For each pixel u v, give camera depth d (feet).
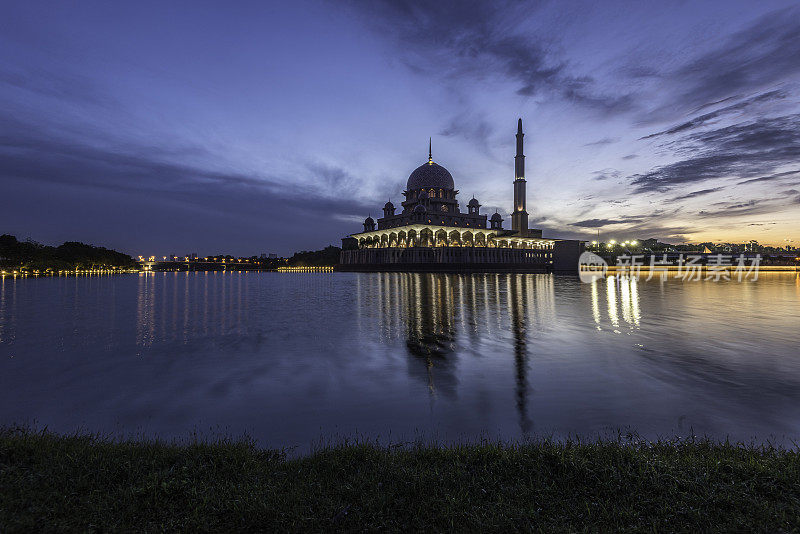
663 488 21.66
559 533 18.20
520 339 75.15
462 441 32.19
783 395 43.19
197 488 22.30
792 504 20.03
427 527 19.02
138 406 42.50
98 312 126.72
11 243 489.26
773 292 180.14
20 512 19.71
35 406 42.70
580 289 204.23
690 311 113.80
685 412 38.55
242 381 51.11
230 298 178.50
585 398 42.80
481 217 645.51
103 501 20.94
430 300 151.74
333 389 47.34
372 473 24.18
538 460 25.23
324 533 18.66
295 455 30.12
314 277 478.18
